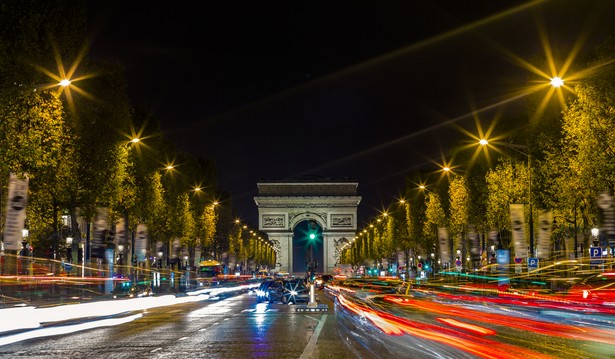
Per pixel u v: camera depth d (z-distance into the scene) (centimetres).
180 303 6506
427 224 11375
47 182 5219
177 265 9350
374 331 3008
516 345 2394
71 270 5784
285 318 4006
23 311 3319
